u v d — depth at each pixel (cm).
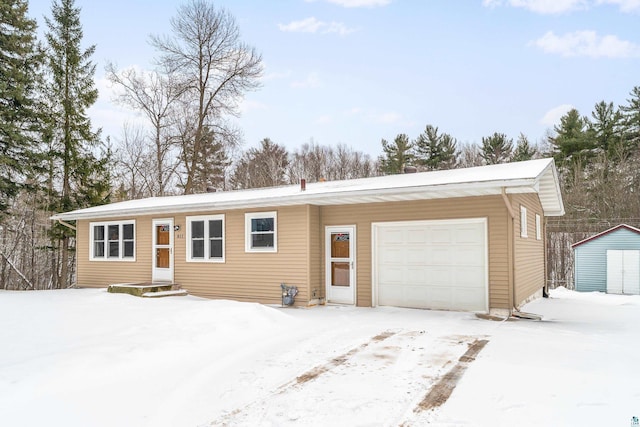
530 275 1210
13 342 638
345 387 486
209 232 1333
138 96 2691
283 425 389
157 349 627
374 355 618
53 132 2109
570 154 2836
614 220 2331
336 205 1177
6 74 1862
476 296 989
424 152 3262
